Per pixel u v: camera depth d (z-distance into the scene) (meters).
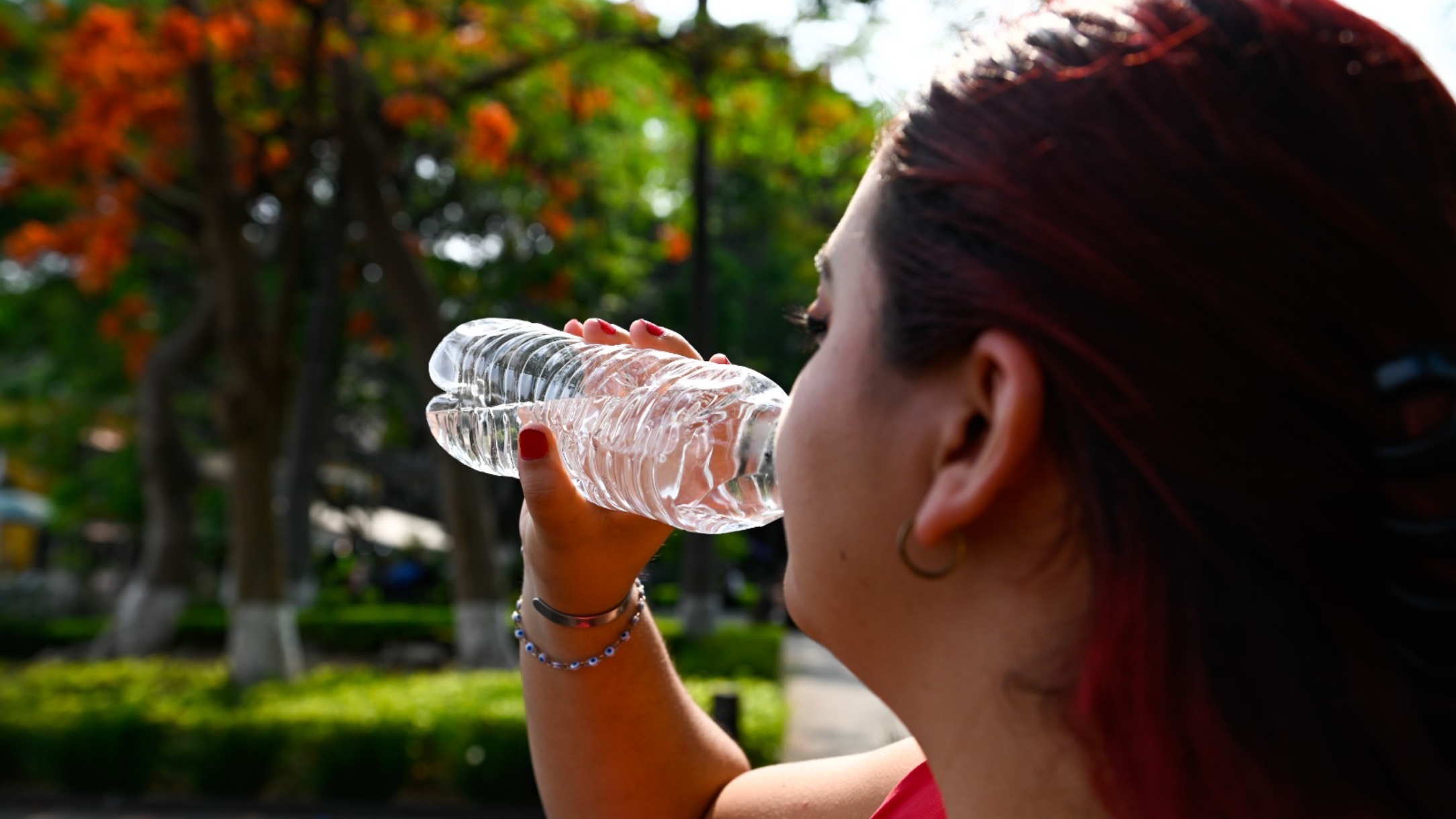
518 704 9.52
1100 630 0.58
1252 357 0.55
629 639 1.14
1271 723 0.56
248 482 11.96
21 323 19.77
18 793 9.07
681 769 1.17
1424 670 0.56
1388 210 0.56
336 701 9.79
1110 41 0.62
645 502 1.07
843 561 0.68
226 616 20.17
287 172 13.70
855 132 12.40
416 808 8.86
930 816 0.89
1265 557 0.56
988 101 0.63
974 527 0.63
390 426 26.55
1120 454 0.58
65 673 11.89
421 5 12.31
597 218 15.66
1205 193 0.56
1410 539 0.54
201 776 9.02
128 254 13.34
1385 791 0.55
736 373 1.07
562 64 12.81
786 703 11.43
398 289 11.95
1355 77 0.58
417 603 27.20
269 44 11.95
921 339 0.63
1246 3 0.60
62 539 27.22
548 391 1.24
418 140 15.32
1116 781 0.58
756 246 23.42
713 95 12.75
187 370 15.12
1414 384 0.53
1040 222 0.59
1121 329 0.56
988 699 0.64
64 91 12.32
